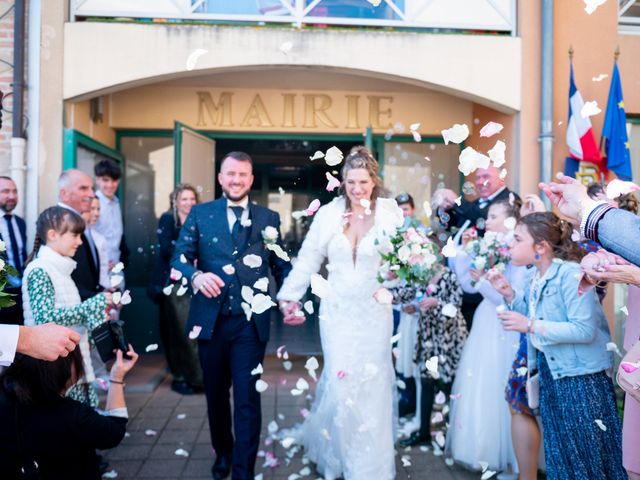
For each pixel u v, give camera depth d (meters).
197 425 4.23
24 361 1.93
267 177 9.58
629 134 5.61
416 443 3.79
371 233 3.03
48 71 5.00
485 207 4.29
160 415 4.46
